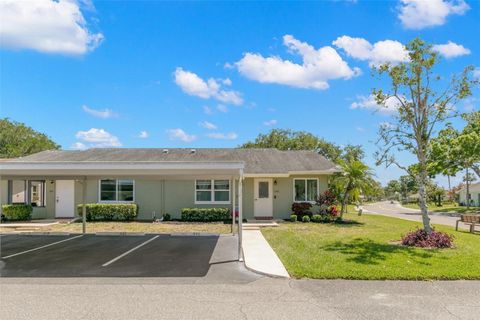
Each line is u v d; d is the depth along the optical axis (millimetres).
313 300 6527
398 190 101750
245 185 21484
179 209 21219
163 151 24453
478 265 8914
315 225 18500
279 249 11281
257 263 9383
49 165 10695
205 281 7887
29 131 50188
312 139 52500
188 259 10297
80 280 7984
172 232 16078
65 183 21156
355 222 20188
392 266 8797
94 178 15219
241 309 6043
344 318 5621
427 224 12305
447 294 6887
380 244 12016
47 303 6355
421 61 12352
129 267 9289
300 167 21750
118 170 10812
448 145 35719
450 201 70125
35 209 20891
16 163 10711
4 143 48062
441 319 5582
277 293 6961
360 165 20578
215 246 12492
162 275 8445
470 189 58312
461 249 11180
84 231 15922
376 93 12945
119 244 13031
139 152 24203
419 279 7910
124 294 6910
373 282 7742
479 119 12922
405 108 12766
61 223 19031
